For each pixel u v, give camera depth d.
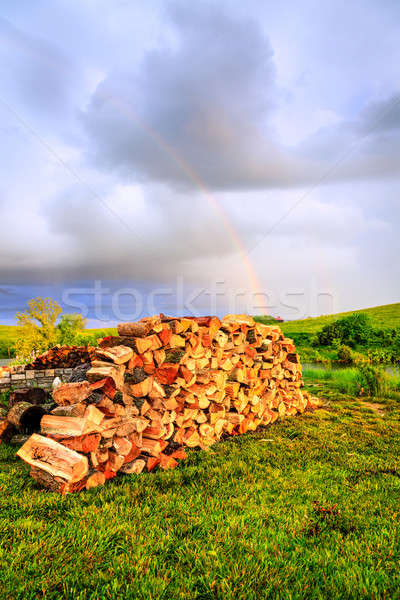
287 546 3.07
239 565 2.74
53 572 2.57
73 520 3.29
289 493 4.23
